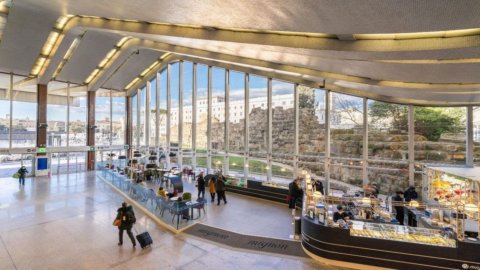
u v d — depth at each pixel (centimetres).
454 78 645
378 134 1199
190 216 977
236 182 1402
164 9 589
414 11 330
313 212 745
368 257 636
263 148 1480
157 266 627
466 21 344
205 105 1758
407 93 936
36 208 1089
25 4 979
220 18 553
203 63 1702
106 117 2288
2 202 1180
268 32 639
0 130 1716
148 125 2247
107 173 1655
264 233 844
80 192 1385
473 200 795
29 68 1686
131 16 759
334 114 1289
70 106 2070
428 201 1035
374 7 337
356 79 859
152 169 1705
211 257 677
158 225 916
